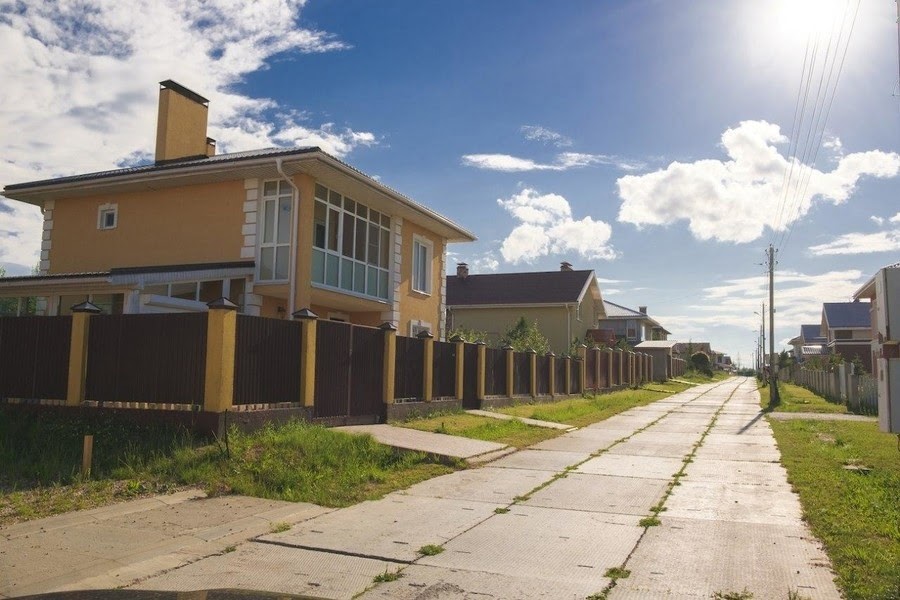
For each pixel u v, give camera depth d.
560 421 18.88
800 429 17.89
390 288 21.00
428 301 23.53
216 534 6.57
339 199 18.58
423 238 23.23
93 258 18.69
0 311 16.88
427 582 5.37
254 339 10.84
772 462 11.95
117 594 2.70
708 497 8.83
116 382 10.76
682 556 6.16
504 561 5.97
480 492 9.05
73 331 11.02
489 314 43.19
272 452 9.54
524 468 11.08
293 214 16.55
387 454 10.84
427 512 7.85
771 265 36.03
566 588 5.27
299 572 5.54
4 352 11.55
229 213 17.28
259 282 16.81
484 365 19.64
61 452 9.31
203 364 10.18
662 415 23.17
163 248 17.89
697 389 47.03
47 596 2.77
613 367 38.06
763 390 43.72
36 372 11.27
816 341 86.94
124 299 14.45
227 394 10.05
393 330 14.71
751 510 8.06
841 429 17.80
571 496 8.85
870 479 9.63
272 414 10.96
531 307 42.28
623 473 10.70
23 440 9.95
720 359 141.75
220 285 16.50
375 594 5.07
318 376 12.31
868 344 55.00
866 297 33.16
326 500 8.15
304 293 16.59
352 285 19.11
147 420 10.30
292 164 15.96
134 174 17.30
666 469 11.12
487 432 14.59
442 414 16.58
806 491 8.95
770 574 5.61
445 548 6.36
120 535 6.38
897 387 10.66
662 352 58.78
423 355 16.34
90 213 18.91
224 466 8.89
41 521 6.73
